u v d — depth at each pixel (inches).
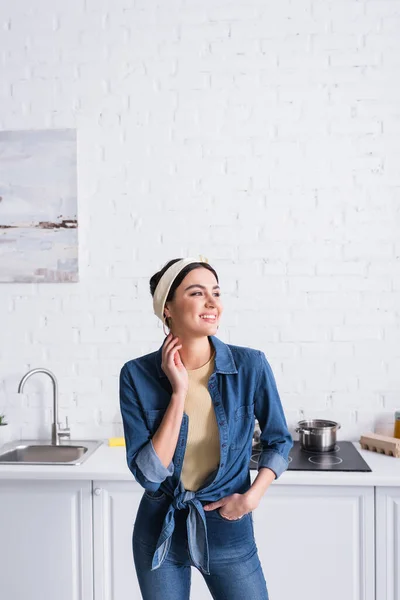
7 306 99.3
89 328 98.3
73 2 97.6
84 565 80.7
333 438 88.5
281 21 95.0
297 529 77.9
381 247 94.5
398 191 94.2
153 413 56.4
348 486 76.9
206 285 54.7
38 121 98.7
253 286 96.2
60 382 98.7
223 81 96.0
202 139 96.4
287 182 95.5
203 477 57.1
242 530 56.4
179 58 96.4
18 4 98.1
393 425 94.9
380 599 76.8
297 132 95.3
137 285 97.7
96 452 89.2
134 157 97.3
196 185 96.6
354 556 77.4
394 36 93.8
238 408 56.7
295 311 95.8
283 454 57.4
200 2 95.9
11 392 99.4
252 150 95.8
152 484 54.1
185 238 96.9
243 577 55.1
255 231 96.0
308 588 78.0
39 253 98.0
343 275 95.1
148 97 96.9
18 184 98.1
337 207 95.0
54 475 78.9
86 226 98.0
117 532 80.1
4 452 91.5
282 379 96.1
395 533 76.6
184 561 56.7
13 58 98.7
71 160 97.3
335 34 94.4
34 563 81.4
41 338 98.9
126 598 80.2
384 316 94.7
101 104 97.6
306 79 95.0
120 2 97.0
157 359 58.2
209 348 57.7
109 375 98.2
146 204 97.2
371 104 94.3
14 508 81.6
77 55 97.7
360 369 95.2
